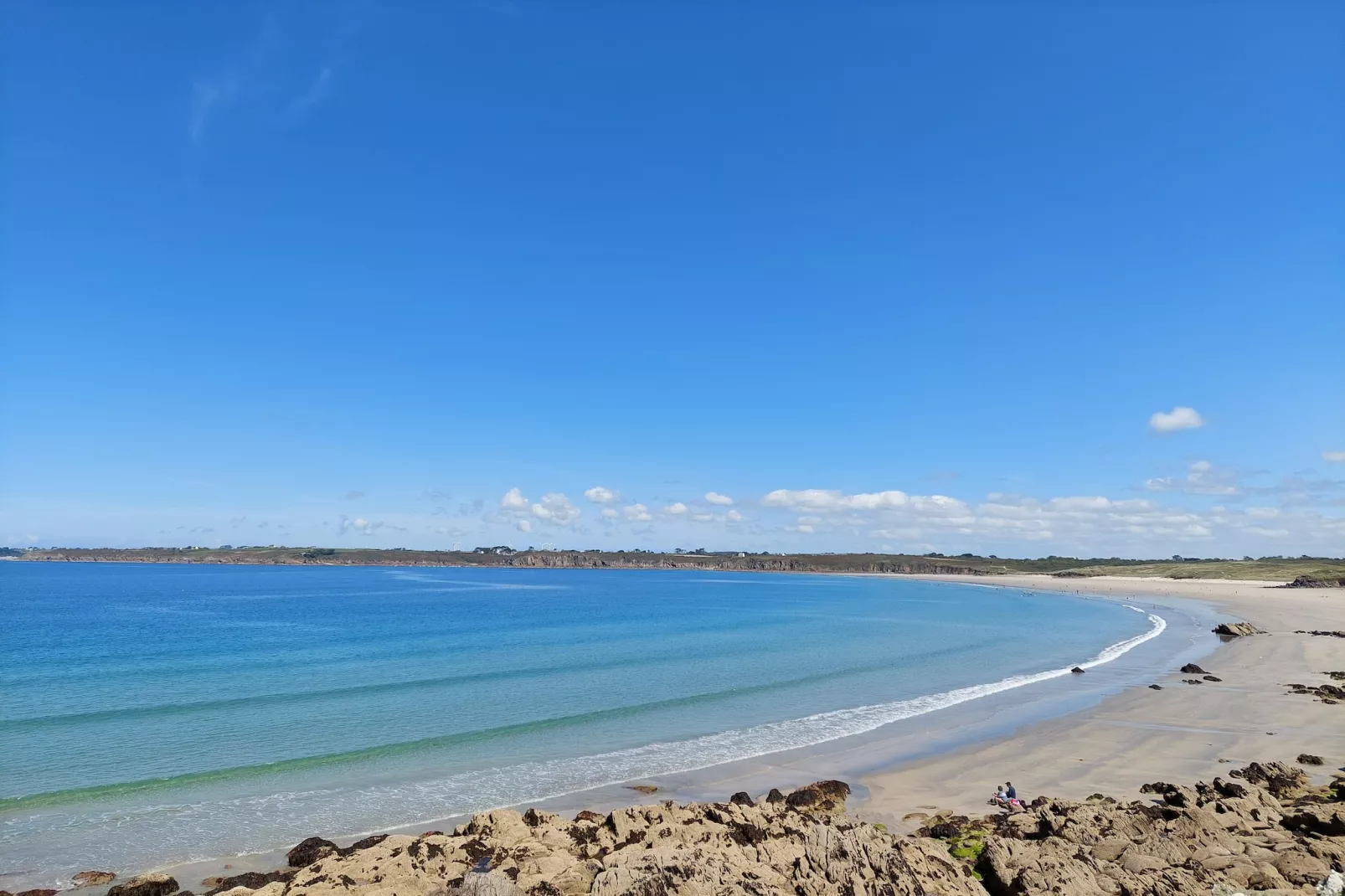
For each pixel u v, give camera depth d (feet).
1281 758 66.39
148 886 42.70
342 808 57.93
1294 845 38.86
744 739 78.95
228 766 68.64
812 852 37.76
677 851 38.32
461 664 131.03
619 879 34.81
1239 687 103.14
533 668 125.90
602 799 59.82
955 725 84.12
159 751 73.56
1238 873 35.45
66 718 87.76
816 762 70.23
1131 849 39.04
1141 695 98.58
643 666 129.70
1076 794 58.49
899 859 36.09
